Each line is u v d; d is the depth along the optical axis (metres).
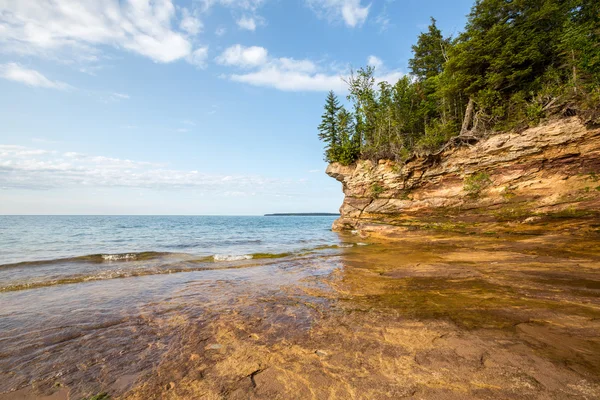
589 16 21.09
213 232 42.03
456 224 21.81
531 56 22.05
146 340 4.87
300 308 6.54
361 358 3.98
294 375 3.58
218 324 5.58
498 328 4.85
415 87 37.22
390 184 28.23
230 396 3.17
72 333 5.21
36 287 8.97
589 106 16.62
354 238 27.47
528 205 18.42
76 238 29.39
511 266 10.30
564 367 3.44
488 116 22.88
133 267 12.52
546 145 18.11
